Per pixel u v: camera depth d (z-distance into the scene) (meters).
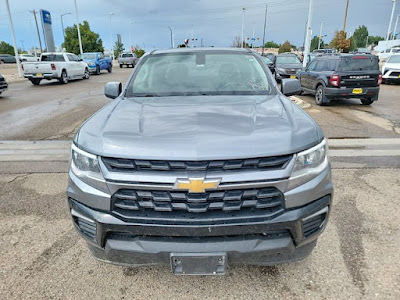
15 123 8.16
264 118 2.26
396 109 9.55
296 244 2.03
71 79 19.94
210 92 3.08
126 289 2.36
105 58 28.33
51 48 28.86
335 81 9.58
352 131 6.87
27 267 2.61
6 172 4.75
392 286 2.33
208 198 1.88
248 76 3.29
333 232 3.01
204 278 2.45
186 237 1.93
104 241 2.05
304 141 2.02
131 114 2.46
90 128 2.28
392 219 3.23
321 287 2.34
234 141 1.93
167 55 3.65
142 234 1.95
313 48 70.38
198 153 1.86
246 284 2.38
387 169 4.60
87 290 2.36
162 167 1.88
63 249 2.85
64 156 5.50
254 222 1.89
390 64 16.23
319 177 2.06
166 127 2.13
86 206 2.07
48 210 3.56
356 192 3.85
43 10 27.53
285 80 3.45
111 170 1.95
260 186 1.89
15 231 3.15
